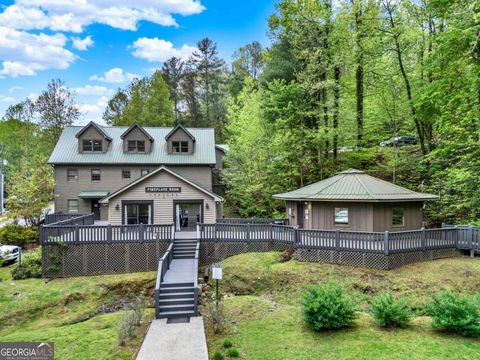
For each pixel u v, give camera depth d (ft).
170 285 42.01
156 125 141.38
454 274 42.27
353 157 85.46
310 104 84.12
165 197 72.79
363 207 55.47
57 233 53.52
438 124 64.59
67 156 91.91
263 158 89.51
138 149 95.55
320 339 29.14
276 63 95.66
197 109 159.22
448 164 68.85
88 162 90.74
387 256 45.34
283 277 46.52
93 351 29.78
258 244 57.77
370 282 43.09
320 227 59.88
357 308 37.60
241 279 48.11
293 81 84.07
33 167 90.43
